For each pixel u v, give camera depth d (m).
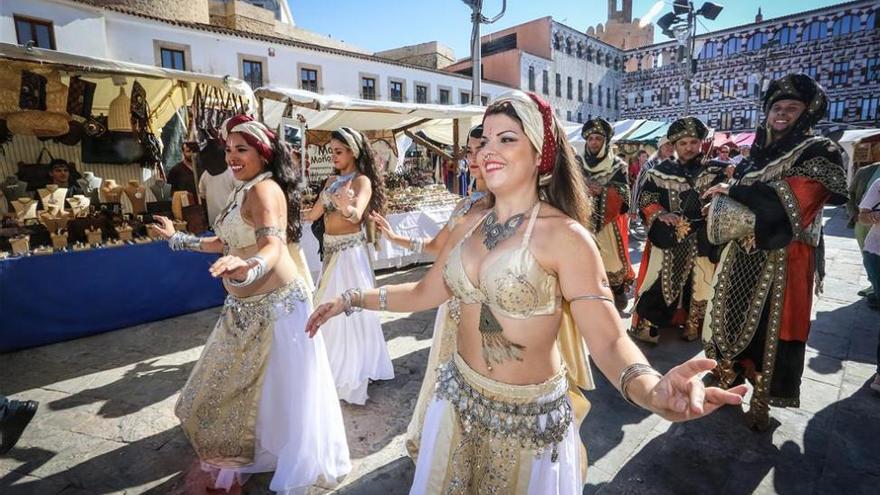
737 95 34.44
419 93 23.30
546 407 1.32
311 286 2.47
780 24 32.12
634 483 2.40
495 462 1.31
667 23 12.61
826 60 30.84
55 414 3.05
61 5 12.97
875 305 5.08
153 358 3.94
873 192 4.39
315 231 3.54
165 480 2.42
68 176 5.87
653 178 4.12
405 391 3.36
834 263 7.30
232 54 16.70
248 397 2.17
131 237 4.76
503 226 1.28
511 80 30.06
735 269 2.87
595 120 4.83
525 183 1.27
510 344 1.28
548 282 1.22
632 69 41.06
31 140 5.66
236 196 2.15
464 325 1.41
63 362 3.84
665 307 4.07
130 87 5.48
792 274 2.71
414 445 2.18
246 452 2.19
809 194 2.49
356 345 3.14
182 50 15.52
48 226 4.42
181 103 5.97
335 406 2.39
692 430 2.86
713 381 3.46
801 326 2.71
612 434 2.84
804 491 2.32
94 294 4.41
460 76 24.84
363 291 1.69
